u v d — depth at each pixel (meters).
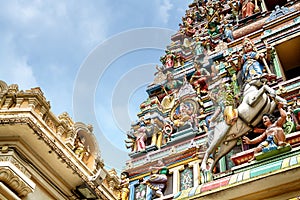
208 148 10.20
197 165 10.78
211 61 14.16
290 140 9.04
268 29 13.04
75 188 8.12
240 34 14.02
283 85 10.68
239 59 12.14
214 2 18.53
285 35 12.21
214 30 16.52
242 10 15.00
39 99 7.82
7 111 7.48
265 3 14.77
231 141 9.99
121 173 12.02
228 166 10.04
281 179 7.86
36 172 7.51
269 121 9.52
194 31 17.39
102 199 8.43
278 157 8.75
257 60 11.73
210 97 12.69
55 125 8.22
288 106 9.83
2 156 7.10
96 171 8.68
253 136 10.09
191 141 11.69
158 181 10.98
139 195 11.38
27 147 7.43
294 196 7.71
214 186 8.60
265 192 8.02
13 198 6.81
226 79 12.59
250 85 10.59
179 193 9.06
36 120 7.54
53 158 7.64
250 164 9.02
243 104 10.13
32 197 7.29
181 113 12.95
